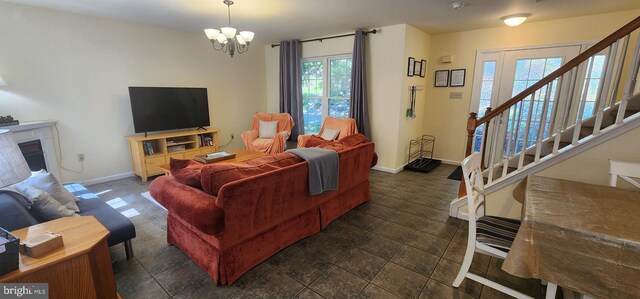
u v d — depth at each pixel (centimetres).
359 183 314
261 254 213
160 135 429
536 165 234
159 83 448
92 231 142
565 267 129
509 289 168
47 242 121
